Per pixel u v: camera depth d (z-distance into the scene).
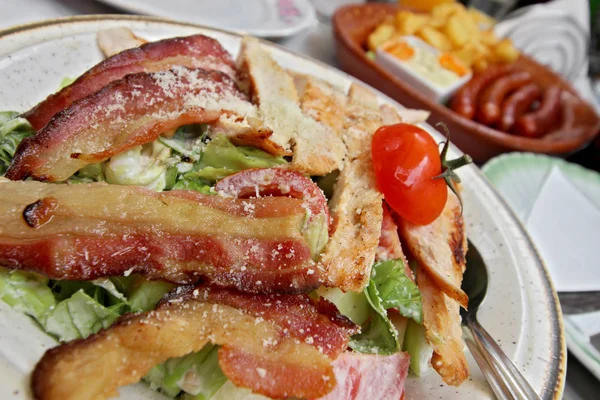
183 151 0.21
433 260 0.22
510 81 0.44
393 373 0.19
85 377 0.15
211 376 0.17
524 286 0.23
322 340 0.17
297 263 0.18
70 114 0.19
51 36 0.23
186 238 0.18
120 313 0.18
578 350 0.26
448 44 0.46
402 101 0.38
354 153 0.23
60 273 0.16
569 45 0.54
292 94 0.25
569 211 0.35
